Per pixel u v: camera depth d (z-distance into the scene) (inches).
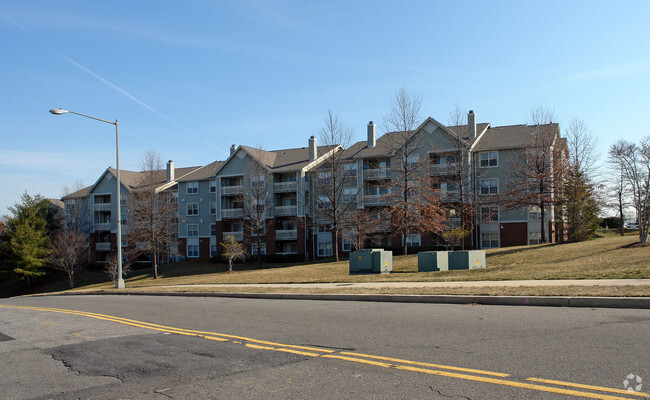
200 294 797.9
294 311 505.0
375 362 272.7
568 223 1576.0
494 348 291.1
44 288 2123.5
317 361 281.9
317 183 1760.6
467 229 1621.6
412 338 333.1
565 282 588.4
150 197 1846.7
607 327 336.5
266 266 1854.1
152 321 477.1
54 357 324.2
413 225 1529.3
